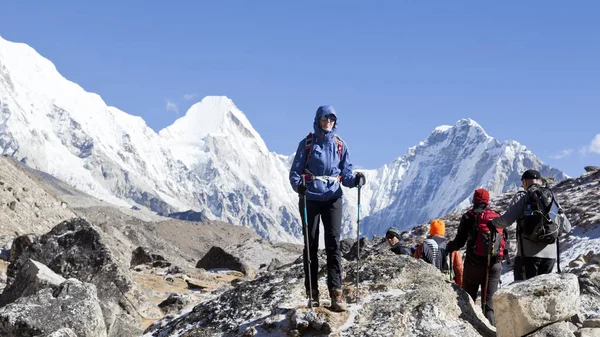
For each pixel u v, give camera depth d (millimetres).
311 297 8086
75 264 15508
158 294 19047
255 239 41875
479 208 9406
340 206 8195
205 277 25000
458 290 8570
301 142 8359
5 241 26484
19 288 12906
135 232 49312
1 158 42938
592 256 17484
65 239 15977
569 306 7496
